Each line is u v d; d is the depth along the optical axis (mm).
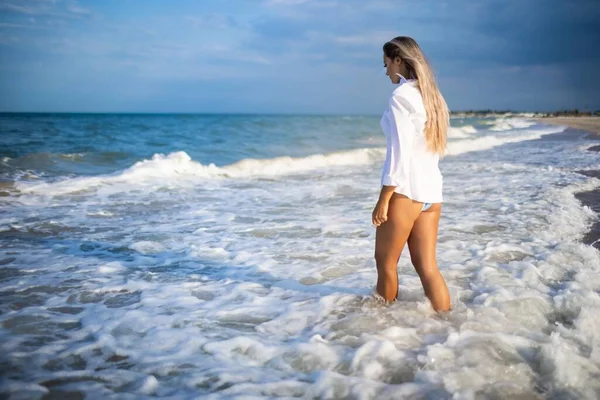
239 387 2396
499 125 46969
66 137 20062
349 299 3641
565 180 9531
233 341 2930
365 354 2713
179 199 8125
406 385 2389
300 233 5816
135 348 2869
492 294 3521
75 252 5039
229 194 8664
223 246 5273
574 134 30062
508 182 9406
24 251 5039
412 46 3064
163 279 4223
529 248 4902
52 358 2734
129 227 6141
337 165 14172
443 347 2723
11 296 3766
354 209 7250
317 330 3115
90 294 3842
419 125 2982
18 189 8398
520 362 2611
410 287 3848
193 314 3416
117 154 13758
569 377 2395
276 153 16422
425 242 3201
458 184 9328
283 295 3807
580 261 4414
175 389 2402
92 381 2480
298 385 2412
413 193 3057
